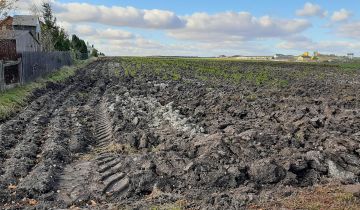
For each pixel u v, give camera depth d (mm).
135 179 9641
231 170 9531
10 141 13914
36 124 16562
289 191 8664
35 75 31547
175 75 40688
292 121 15461
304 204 7727
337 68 68625
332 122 15047
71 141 13711
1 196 9016
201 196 8766
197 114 17953
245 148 11172
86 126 16797
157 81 34750
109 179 10164
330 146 11539
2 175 10500
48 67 37844
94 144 14125
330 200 7859
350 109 19453
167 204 8367
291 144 12070
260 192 8875
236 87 29859
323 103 21312
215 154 10430
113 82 34281
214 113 18328
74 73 45719
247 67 63500
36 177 10047
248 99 22500
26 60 28844
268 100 22281
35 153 12695
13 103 20688
